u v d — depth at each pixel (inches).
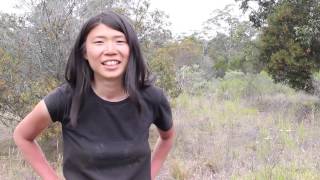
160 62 380.8
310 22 498.6
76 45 86.3
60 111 87.0
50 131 303.1
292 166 252.1
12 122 348.8
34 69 335.6
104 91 85.4
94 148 84.2
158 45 404.8
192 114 461.4
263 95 650.8
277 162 266.8
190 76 724.0
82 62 86.2
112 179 84.6
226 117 445.4
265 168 242.2
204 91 711.1
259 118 440.8
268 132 359.9
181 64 842.2
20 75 329.1
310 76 551.8
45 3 336.5
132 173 86.0
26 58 334.3
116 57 83.4
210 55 1173.1
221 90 699.4
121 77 85.9
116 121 85.5
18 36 339.6
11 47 338.3
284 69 536.4
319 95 568.4
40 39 336.2
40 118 87.3
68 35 338.3
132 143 85.9
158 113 92.8
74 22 344.5
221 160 284.7
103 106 85.1
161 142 102.3
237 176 244.5
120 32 84.2
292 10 520.7
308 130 368.8
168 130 97.8
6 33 341.4
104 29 83.7
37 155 92.0
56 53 335.6
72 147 85.9
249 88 703.1
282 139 327.6
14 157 299.0
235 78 788.0
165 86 386.0
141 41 380.2
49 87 311.3
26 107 312.8
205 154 303.0
